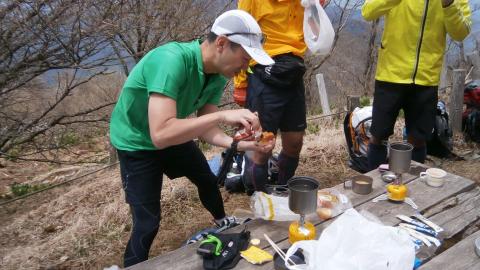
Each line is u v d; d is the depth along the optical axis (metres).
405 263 1.44
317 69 9.32
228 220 2.44
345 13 8.92
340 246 1.47
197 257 1.62
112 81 6.27
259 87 2.70
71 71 4.98
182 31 4.77
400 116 5.25
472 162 4.03
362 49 10.54
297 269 1.44
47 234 3.19
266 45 2.65
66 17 3.87
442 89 5.57
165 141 1.65
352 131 3.90
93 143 6.23
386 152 3.29
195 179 2.31
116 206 3.28
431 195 2.10
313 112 7.01
